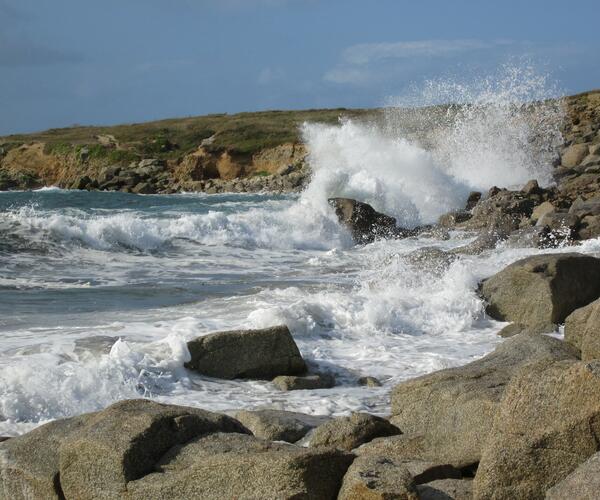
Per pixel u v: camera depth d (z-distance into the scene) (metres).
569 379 5.36
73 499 5.77
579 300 13.58
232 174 65.75
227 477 5.37
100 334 11.49
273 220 26.11
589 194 30.91
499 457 5.49
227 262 21.69
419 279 15.64
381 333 12.75
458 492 5.64
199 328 11.84
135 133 76.00
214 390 9.60
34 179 70.62
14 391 8.74
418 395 7.47
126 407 6.05
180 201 43.66
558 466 5.34
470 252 20.70
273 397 9.37
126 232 22.53
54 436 6.21
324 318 12.84
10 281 17.47
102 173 65.00
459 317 13.52
